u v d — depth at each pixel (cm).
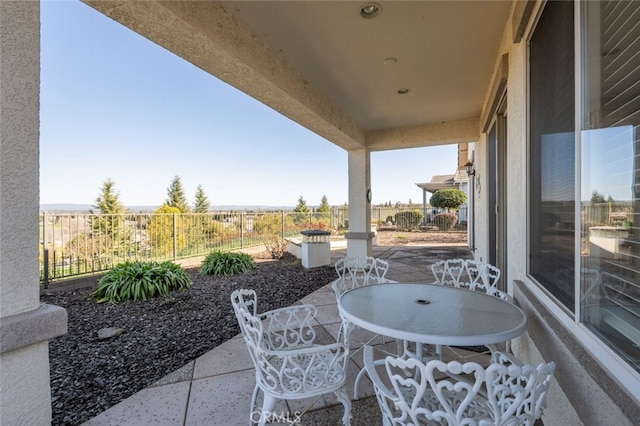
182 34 241
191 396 225
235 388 235
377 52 342
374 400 219
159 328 374
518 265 243
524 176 222
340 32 303
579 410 117
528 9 197
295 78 382
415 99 491
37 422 151
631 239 104
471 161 848
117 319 409
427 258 868
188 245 836
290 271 720
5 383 141
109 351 311
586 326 131
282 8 267
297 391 169
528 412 112
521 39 230
